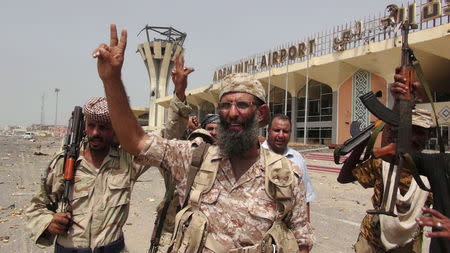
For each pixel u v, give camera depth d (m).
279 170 1.95
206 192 1.94
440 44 22.31
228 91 2.00
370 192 10.59
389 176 2.21
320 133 35.19
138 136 1.97
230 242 1.87
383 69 27.09
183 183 2.04
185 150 2.04
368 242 2.94
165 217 2.53
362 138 2.78
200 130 2.16
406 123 2.12
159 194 10.16
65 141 2.73
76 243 2.55
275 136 4.01
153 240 2.51
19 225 6.54
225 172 1.97
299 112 39.62
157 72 68.62
